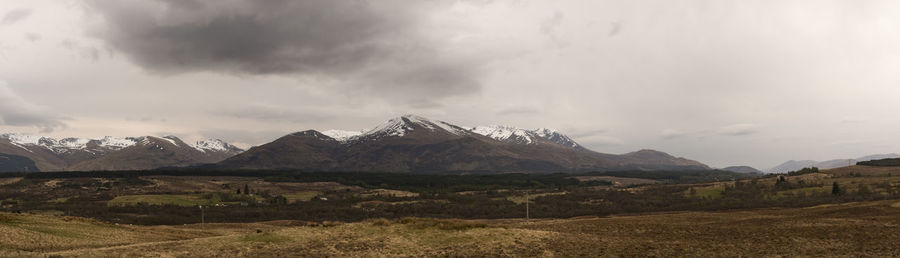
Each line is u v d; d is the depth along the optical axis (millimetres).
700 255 54969
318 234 63531
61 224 73000
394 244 58125
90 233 68875
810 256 53469
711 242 64562
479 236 62719
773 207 196875
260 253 53219
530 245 59656
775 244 62094
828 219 91062
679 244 62938
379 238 61219
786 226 81688
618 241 65062
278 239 60062
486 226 70875
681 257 53875
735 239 67125
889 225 77188
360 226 69750
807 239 65438
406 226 69000
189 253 51906
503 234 64688
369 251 54562
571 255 54781
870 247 58594
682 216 122562
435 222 71188
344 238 61281
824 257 52781
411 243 58781
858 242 62281
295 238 60969
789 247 59594
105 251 51625
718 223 91188
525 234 66188
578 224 90250
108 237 67875
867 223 81062
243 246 56031
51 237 61219
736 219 102312
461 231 65750
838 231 72312
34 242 57188
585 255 54781
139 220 192500
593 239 66375
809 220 91125
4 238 56031
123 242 65438
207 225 154875
